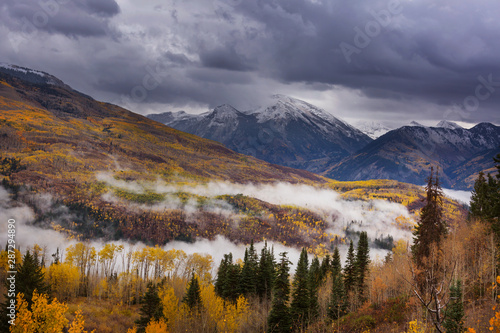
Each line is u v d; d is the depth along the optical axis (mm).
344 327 63438
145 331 64375
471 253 66375
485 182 78938
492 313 44469
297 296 69312
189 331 69375
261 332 73062
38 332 48656
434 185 61031
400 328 53375
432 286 15852
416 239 63031
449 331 38188
